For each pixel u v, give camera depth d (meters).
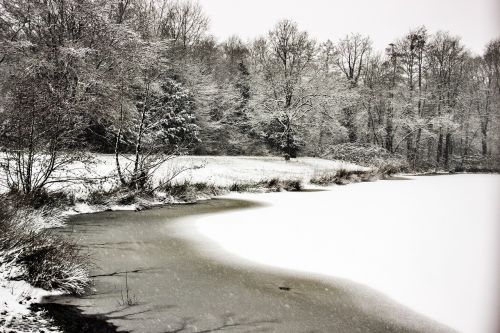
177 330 4.49
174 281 6.11
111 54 18.33
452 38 45.53
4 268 5.44
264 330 4.58
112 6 20.23
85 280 5.78
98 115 16.05
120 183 14.42
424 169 41.59
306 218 11.79
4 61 16.58
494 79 48.03
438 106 46.38
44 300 5.04
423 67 45.72
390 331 4.69
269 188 18.94
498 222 11.61
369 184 24.58
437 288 6.05
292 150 36.34
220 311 5.07
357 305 5.42
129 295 5.46
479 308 5.32
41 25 17.88
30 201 9.64
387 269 6.94
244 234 9.50
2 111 10.23
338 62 44.94
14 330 4.07
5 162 10.88
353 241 8.93
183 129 27.89
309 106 34.91
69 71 15.85
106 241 8.36
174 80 29.59
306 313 5.11
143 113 15.11
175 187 15.25
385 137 45.59
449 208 14.59
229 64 45.69
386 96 44.12
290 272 6.73
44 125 10.66
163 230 9.73
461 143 52.75
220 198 15.99
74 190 12.72
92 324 4.49
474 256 7.84
